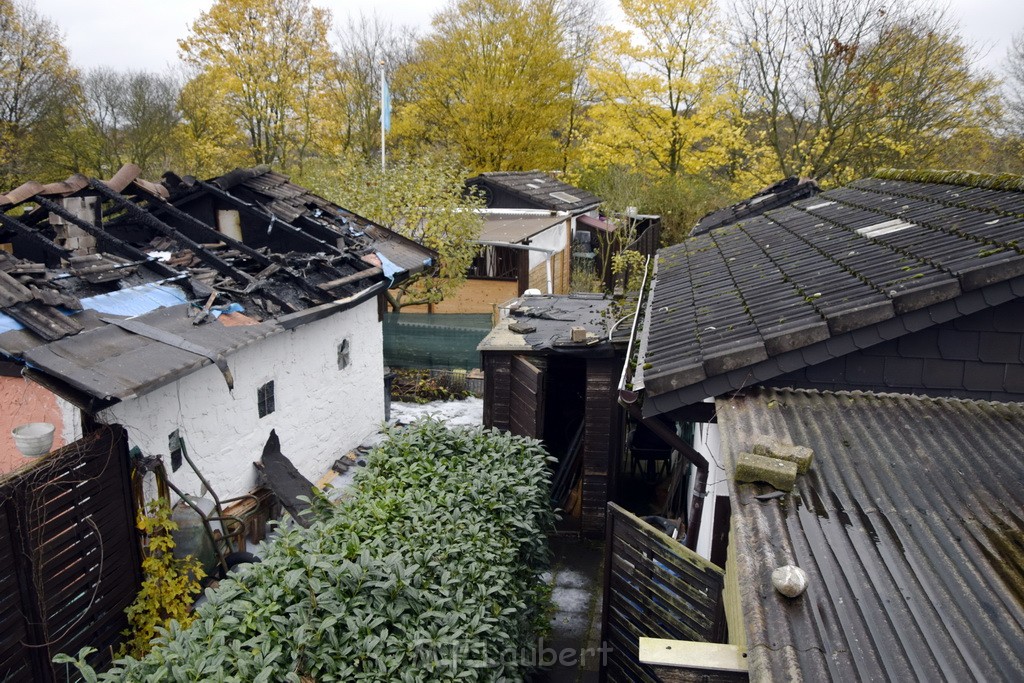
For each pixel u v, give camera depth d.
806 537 3.49
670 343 5.65
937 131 22.72
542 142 30.98
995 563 3.36
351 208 14.73
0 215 7.20
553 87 30.20
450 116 31.12
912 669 2.69
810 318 5.09
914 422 4.71
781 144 25.58
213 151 26.34
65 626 5.38
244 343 6.91
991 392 5.01
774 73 24.30
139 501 6.07
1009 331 4.91
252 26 25.86
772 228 9.12
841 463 4.20
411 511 5.11
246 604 3.73
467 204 15.48
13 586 4.95
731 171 27.97
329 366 9.59
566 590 8.22
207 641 3.60
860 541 3.48
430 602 4.32
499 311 13.76
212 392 7.16
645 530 5.77
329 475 9.64
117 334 6.12
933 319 4.79
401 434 6.51
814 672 2.66
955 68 22.42
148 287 7.36
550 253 21.08
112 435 5.73
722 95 26.28
